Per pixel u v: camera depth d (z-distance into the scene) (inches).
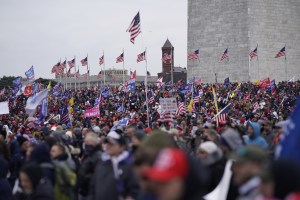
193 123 1398.9
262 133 913.5
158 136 333.1
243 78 4244.6
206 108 2417.6
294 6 4394.7
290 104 2519.7
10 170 730.2
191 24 4461.1
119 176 488.4
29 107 1445.6
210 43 4377.5
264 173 270.7
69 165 603.2
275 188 261.0
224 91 3292.3
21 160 725.3
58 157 607.8
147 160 304.7
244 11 4264.3
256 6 4274.1
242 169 360.5
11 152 767.1
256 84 3548.2
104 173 499.8
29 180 478.9
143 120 1699.1
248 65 4229.8
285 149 351.6
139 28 2112.5
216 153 548.4
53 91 4517.7
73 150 731.4
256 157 356.8
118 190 486.6
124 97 3521.2
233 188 499.2
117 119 1732.3
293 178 257.3
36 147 550.3
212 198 526.9
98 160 598.5
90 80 7381.9
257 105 2304.4
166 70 5935.0
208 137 674.2
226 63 4311.0
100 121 1635.1
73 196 605.0
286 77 4335.6
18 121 1797.5
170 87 3966.5
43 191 477.7
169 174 250.8
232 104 2390.5
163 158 253.6
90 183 553.3
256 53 3917.3
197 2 4439.0
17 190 539.2
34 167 481.7
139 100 3240.7
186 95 3078.2
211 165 546.3
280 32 4338.1
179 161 252.2
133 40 2113.7
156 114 1839.3
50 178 542.0
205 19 4404.5
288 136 352.5
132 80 3348.9
